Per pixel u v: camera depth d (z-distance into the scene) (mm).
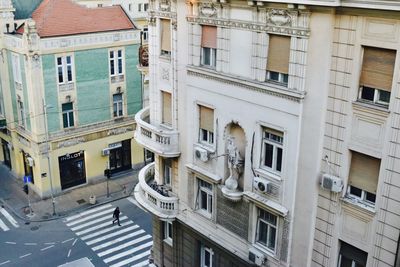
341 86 16031
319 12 15930
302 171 17812
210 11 19891
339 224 17281
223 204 21859
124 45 41125
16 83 38969
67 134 39406
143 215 37812
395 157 15078
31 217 37094
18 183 42688
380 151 15477
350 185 16797
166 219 25016
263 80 18453
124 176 44094
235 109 19891
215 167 21734
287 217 18766
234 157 20312
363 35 15102
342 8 15273
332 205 17266
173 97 23219
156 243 28516
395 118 14828
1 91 41219
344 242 17484
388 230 15797
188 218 24453
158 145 23906
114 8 42094
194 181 23312
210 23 20062
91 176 42250
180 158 23875
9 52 38688
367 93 15656
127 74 42125
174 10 21812
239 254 21531
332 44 15922
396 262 15758
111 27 40438
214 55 20688
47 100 37625
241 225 21125
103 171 42938
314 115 16906
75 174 41469
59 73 37906
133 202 39812
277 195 19047
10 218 37031
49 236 34688
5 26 38406
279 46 17734
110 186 42250
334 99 16328
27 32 35344
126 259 32031
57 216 37375
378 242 16188
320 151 17094
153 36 23734
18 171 42781
